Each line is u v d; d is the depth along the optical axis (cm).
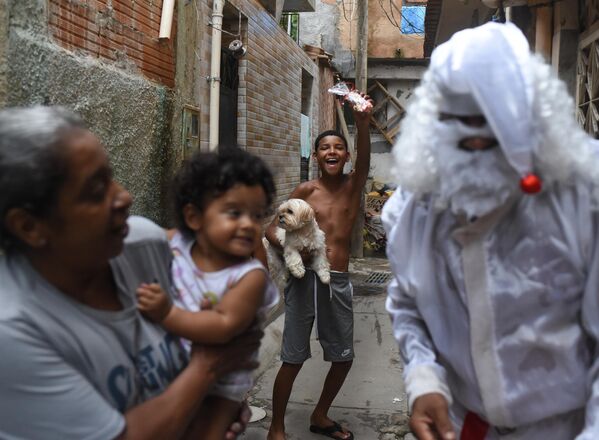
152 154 368
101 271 123
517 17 545
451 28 828
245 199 140
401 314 166
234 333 132
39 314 110
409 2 1370
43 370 107
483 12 718
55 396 108
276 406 309
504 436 157
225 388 139
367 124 311
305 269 308
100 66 305
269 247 323
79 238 108
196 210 144
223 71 546
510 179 129
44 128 104
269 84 681
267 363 413
